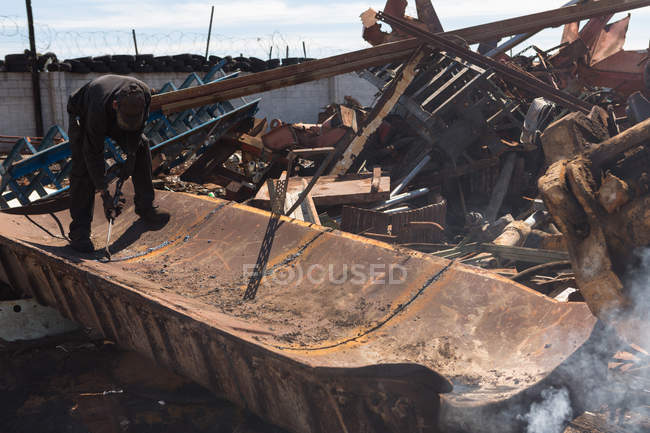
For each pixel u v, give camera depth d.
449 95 9.57
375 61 7.34
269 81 6.98
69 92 19.42
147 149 5.57
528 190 9.53
